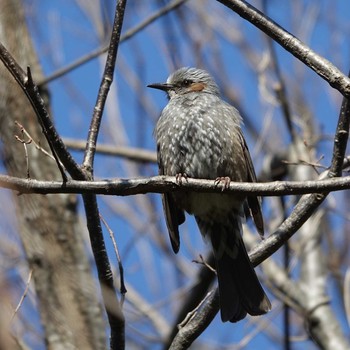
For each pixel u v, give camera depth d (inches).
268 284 484.7
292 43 323.0
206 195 431.2
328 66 318.7
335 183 317.1
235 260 397.7
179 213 459.8
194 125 454.6
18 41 478.9
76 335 308.3
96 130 331.6
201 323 367.6
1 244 209.6
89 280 426.0
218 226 444.1
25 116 452.1
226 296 377.7
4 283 173.8
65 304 338.0
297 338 483.8
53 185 307.1
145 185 323.6
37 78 485.1
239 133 454.3
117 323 330.6
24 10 486.3
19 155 450.0
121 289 331.3
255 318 498.6
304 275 503.5
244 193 331.9
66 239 438.3
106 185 313.7
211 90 517.0
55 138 302.8
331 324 478.3
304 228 521.7
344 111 337.4
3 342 169.8
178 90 518.0
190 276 537.6
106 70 338.6
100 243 328.8
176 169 460.4
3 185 296.4
